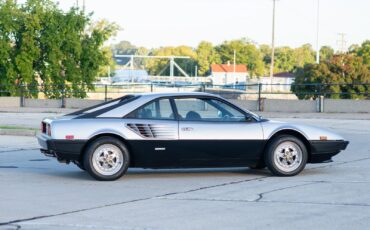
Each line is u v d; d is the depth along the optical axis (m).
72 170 12.76
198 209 8.71
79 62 50.69
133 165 11.41
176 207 8.88
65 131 11.12
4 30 47.44
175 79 93.19
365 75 50.03
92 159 11.17
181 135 11.30
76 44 49.12
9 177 11.83
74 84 46.94
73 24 48.97
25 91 44.47
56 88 48.44
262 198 9.50
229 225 7.73
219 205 8.99
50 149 11.18
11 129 21.11
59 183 11.09
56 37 48.38
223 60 126.69
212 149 11.39
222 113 11.60
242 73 105.88
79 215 8.41
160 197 9.70
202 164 11.50
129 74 104.00
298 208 8.71
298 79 51.81
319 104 33.81
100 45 51.19
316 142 11.66
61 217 8.29
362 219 7.99
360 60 50.84
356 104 32.97
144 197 9.70
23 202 9.34
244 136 11.47
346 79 49.81
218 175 11.98
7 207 8.96
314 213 8.38
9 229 7.64
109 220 8.08
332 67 50.44
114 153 11.25
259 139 11.52
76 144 11.11
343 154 15.21
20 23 47.97
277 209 8.66
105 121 11.23
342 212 8.42
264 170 12.62
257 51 127.81
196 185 10.80
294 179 11.35
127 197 9.70
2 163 13.93
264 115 32.16
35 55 48.34
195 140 11.32
